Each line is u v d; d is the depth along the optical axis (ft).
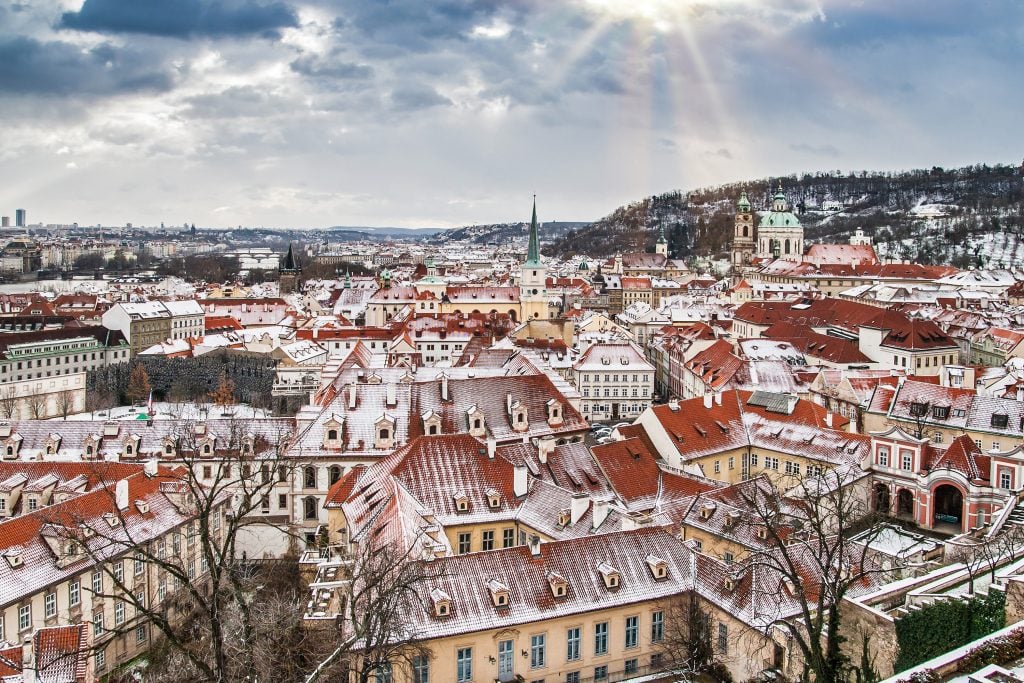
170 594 351.67
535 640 267.18
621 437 437.58
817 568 280.92
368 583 227.81
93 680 259.80
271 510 436.35
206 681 203.82
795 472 454.81
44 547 312.09
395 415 449.89
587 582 278.67
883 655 233.55
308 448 435.53
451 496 351.05
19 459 438.40
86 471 390.63
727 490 349.20
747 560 270.46
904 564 300.81
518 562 277.44
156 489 374.43
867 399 531.50
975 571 266.36
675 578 287.69
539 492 350.02
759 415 487.61
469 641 257.96
